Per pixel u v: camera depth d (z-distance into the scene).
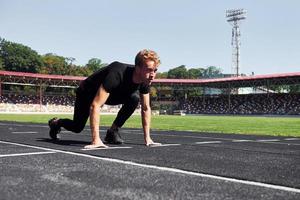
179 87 80.75
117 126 5.69
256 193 2.31
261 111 66.75
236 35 83.25
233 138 7.98
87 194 2.21
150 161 3.60
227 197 2.19
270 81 68.00
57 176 2.77
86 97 5.55
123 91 5.22
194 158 3.95
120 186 2.45
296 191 2.38
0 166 3.22
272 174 3.01
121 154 4.15
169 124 22.20
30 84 70.00
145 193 2.26
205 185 2.53
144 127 5.53
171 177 2.80
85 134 8.04
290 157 4.24
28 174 2.84
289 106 63.88
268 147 5.64
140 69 5.03
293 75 62.75
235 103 72.88
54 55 110.88
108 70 5.11
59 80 71.94
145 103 5.45
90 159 3.70
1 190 2.28
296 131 14.64
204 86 78.44
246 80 69.00
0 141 5.86
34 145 5.15
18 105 67.94
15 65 97.50
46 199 2.08
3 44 99.56
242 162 3.71
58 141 5.93
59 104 73.25
